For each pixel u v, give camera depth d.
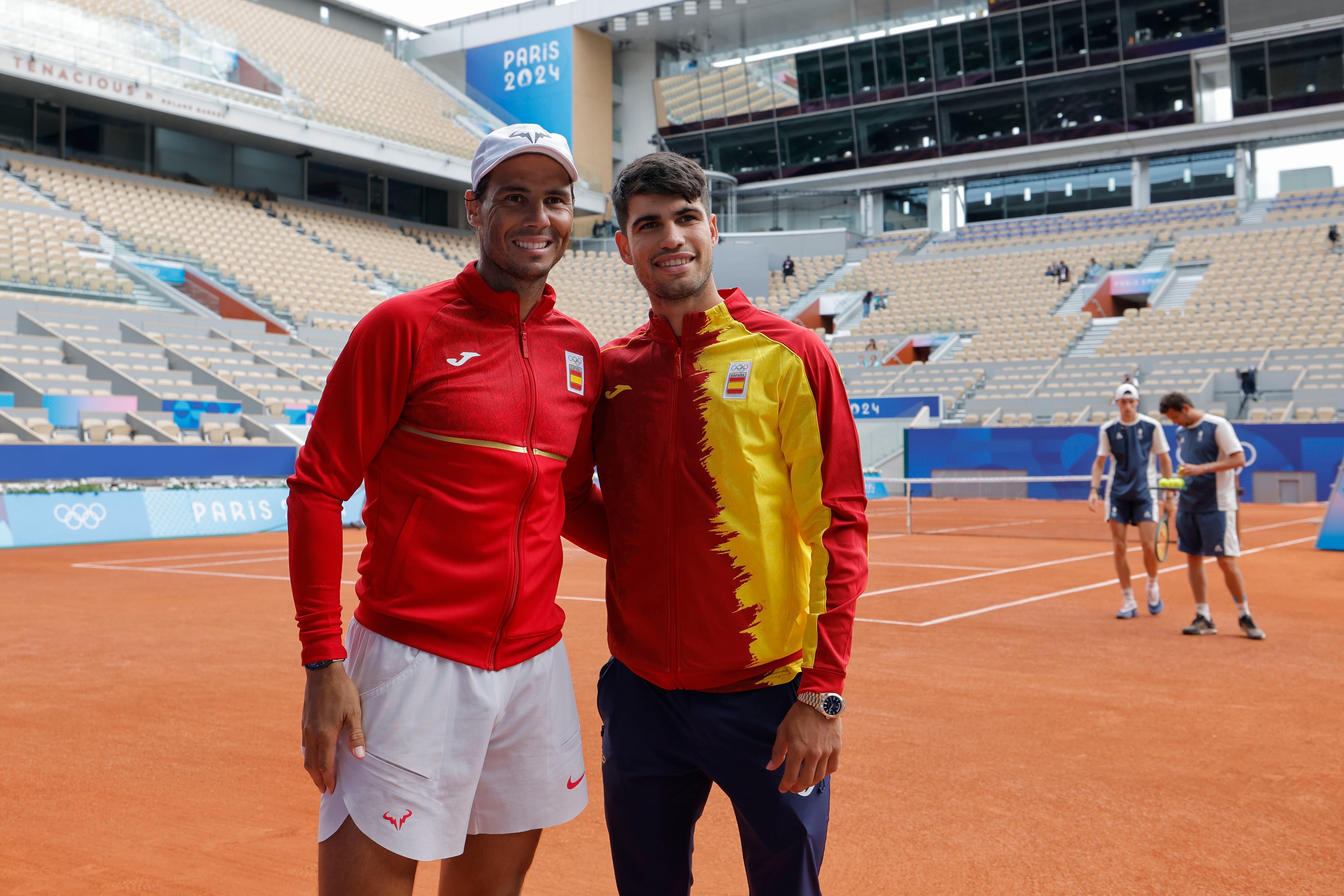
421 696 1.85
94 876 2.87
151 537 14.68
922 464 24.11
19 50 24.33
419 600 1.87
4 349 17.88
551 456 2.00
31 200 24.72
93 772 3.83
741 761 2.04
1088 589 9.30
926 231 37.34
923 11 36.72
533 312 2.04
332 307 27.19
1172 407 6.86
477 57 40.66
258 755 4.06
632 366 2.17
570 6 38.94
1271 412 21.73
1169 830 3.22
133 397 17.69
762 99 38.69
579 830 3.34
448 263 34.09
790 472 2.06
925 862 2.97
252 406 19.25
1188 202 34.12
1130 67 33.44
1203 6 32.38
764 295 34.81
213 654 6.17
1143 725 4.52
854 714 4.72
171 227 27.14
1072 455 22.48
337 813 1.85
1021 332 28.12
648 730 2.13
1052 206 36.94
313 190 34.06
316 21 39.25
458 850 1.91
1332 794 3.57
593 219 39.16
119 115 28.89
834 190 39.25
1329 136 32.72
